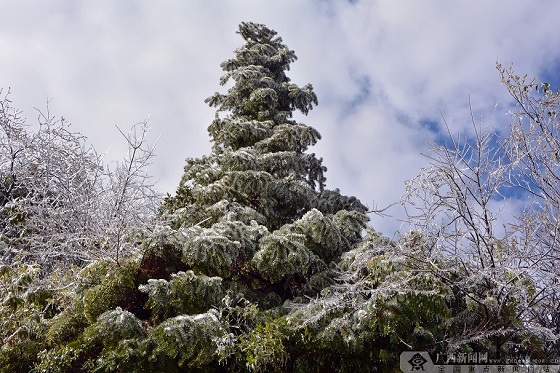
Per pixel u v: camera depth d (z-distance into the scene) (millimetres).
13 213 7762
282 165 8430
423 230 4988
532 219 5164
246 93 10336
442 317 4762
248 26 11461
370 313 4586
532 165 5289
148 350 4801
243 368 4910
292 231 6379
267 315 5273
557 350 5023
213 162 9086
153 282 5270
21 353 5383
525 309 4809
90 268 5906
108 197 7387
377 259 4949
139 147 7512
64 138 9156
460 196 5055
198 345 4684
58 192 8414
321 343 4691
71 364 5051
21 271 5836
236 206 7270
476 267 4941
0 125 9016
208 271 5836
